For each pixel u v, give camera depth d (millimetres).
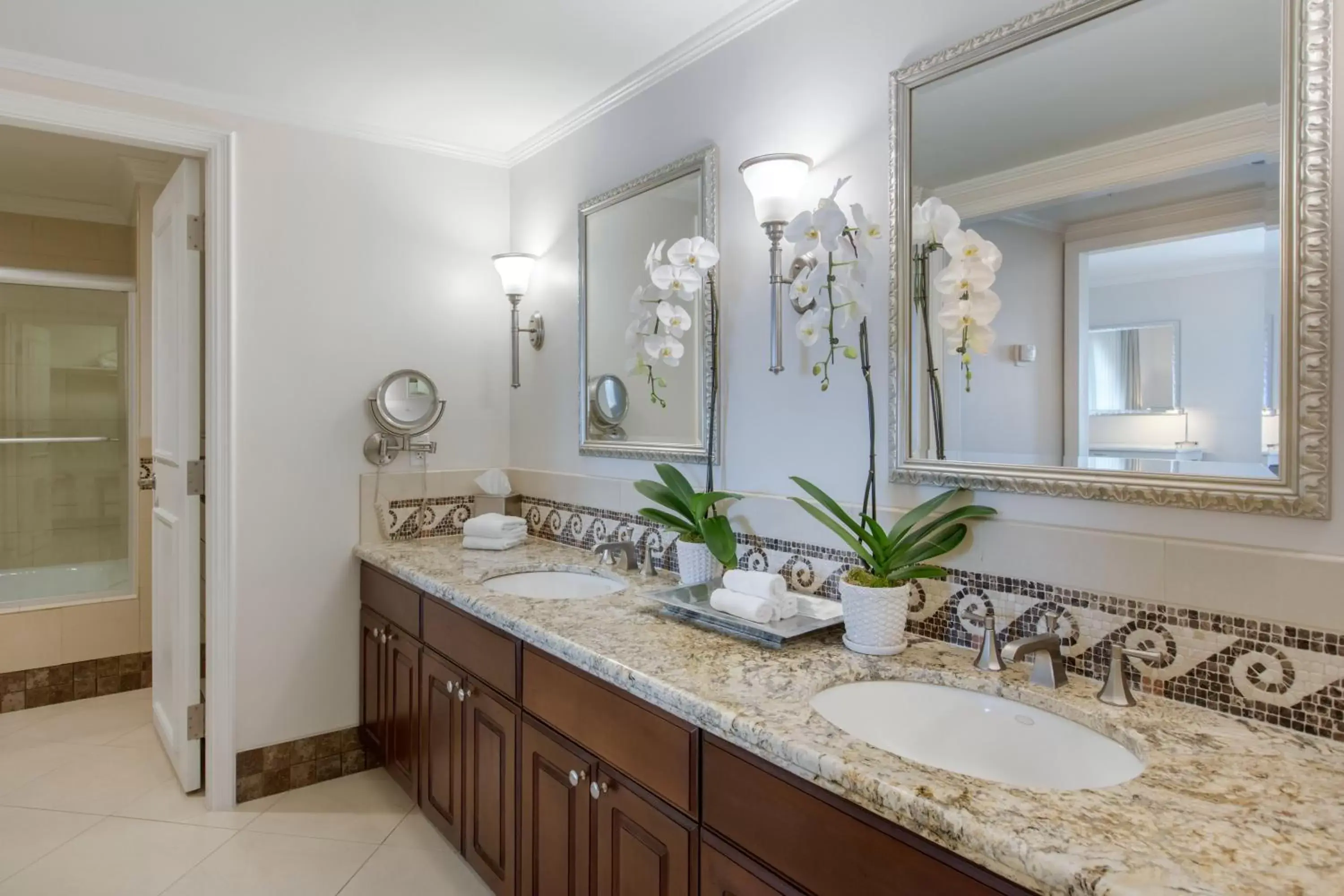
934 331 1483
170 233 2619
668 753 1248
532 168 2764
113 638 3395
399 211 2682
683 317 1913
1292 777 909
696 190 2025
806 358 1733
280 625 2480
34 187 3490
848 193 1650
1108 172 1240
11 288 3617
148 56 2090
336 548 2582
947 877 835
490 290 2887
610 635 1524
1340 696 1013
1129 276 1214
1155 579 1187
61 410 3764
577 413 2529
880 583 1417
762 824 1069
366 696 2594
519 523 2570
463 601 1896
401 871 2061
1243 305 1096
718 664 1344
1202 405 1135
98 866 2068
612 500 2359
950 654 1392
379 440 2619
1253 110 1089
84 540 3812
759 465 1861
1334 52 1016
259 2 1823
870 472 1537
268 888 1977
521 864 1690
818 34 1711
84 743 2867
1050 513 1319
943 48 1467
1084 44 1267
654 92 2178
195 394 2451
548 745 1579
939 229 1456
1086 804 840
